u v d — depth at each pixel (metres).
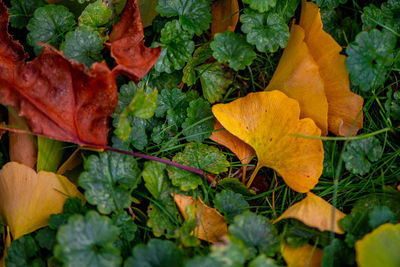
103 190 0.47
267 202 0.51
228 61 0.50
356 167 0.49
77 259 0.44
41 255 0.47
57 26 0.50
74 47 0.49
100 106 0.47
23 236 0.47
